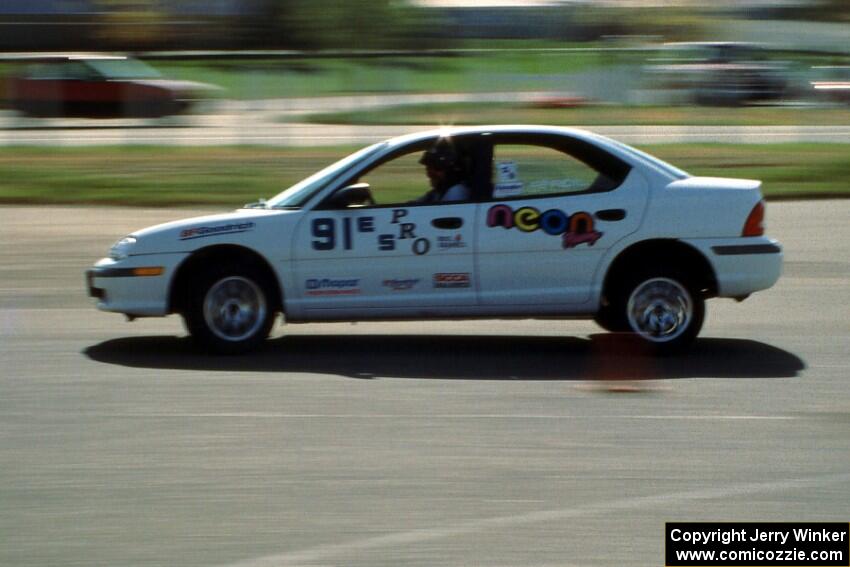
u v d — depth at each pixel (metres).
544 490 7.18
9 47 68.62
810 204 23.06
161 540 6.32
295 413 8.92
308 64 37.53
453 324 12.74
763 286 11.02
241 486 7.21
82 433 8.38
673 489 7.21
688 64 38.62
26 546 6.24
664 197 10.92
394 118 36.28
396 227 10.79
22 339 11.77
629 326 10.95
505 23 67.81
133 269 10.84
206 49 68.56
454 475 7.45
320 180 11.08
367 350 11.29
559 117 36.06
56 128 35.38
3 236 19.03
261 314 10.95
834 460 7.81
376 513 6.76
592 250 10.86
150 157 28.22
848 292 14.72
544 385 9.91
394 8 67.62
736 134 33.38
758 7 70.81
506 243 10.81
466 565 6.03
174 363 10.63
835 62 51.50
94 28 69.06
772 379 10.19
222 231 10.82
